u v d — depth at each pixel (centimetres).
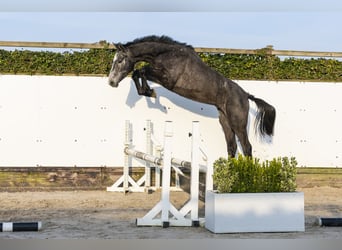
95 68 953
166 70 755
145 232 564
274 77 998
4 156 924
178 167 785
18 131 930
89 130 947
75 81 945
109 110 951
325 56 1004
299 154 999
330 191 951
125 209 727
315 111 1005
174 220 603
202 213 697
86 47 948
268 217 571
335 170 1008
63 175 935
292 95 1000
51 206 748
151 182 967
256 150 987
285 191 584
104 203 782
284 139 996
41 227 563
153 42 754
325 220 607
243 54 991
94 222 622
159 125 960
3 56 930
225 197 563
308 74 1008
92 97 948
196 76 766
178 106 965
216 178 579
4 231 553
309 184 998
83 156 944
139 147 956
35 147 933
